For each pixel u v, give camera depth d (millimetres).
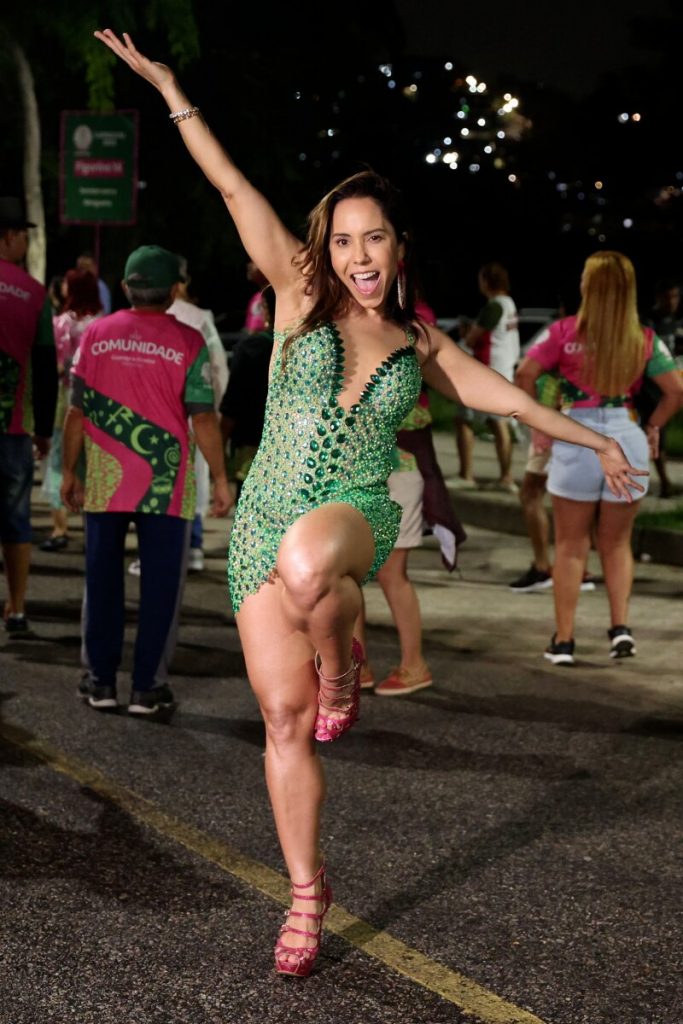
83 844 4879
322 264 3855
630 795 5492
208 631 8203
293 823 3922
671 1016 3758
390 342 3910
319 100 37344
